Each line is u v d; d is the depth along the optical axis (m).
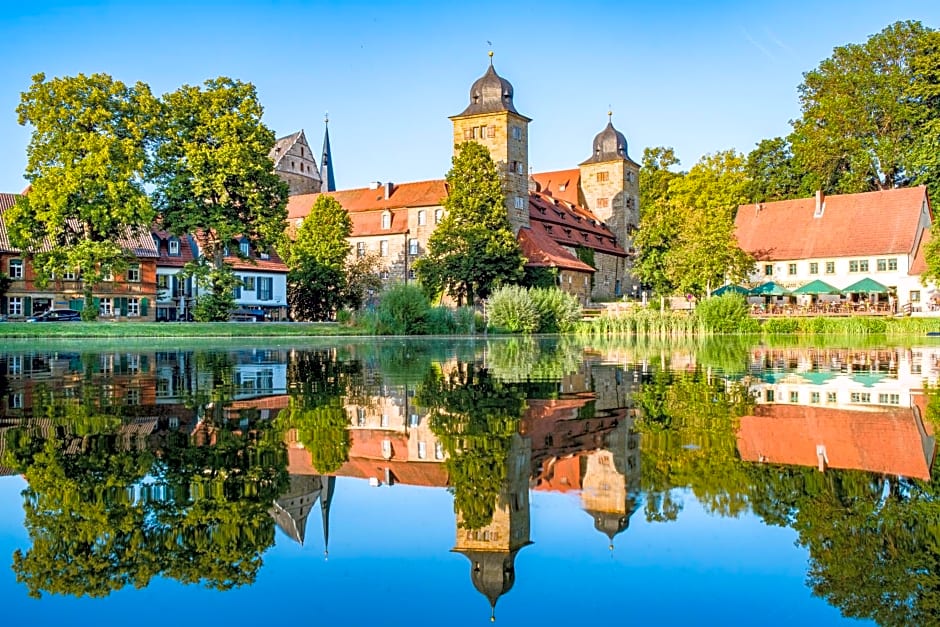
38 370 20.38
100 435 9.65
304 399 13.54
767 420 10.45
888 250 75.50
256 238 53.28
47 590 4.66
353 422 10.75
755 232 83.19
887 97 78.69
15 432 9.87
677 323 51.09
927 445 8.48
